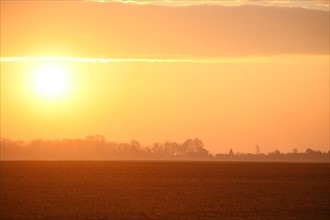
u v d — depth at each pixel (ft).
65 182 350.23
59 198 257.14
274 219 199.41
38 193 279.69
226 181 369.50
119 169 519.19
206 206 231.30
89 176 410.72
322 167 580.71
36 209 220.43
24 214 207.82
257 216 206.08
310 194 282.56
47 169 507.71
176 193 282.77
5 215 205.26
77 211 215.31
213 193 284.61
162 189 305.32
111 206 229.45
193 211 216.33
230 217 202.80
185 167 572.92
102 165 612.70
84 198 257.55
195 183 349.82
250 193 286.05
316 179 390.01
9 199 253.24
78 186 321.52
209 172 474.49
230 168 554.46
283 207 230.68
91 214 208.03
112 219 196.95
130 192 286.87
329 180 381.81
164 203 240.32
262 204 239.50
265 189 309.01
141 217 201.36
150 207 226.79
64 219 196.95
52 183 341.82
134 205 232.73
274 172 476.13
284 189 309.63
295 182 361.51
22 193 280.10
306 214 212.43
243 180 378.53
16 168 521.65
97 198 257.55
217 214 209.56
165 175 429.38
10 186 319.47
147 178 393.70
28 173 441.27
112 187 315.58
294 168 555.28
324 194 282.77
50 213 210.18
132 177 402.72
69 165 602.44
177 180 375.45
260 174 446.19
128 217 201.16
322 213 215.51
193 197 264.52
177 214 208.64
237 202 245.86
